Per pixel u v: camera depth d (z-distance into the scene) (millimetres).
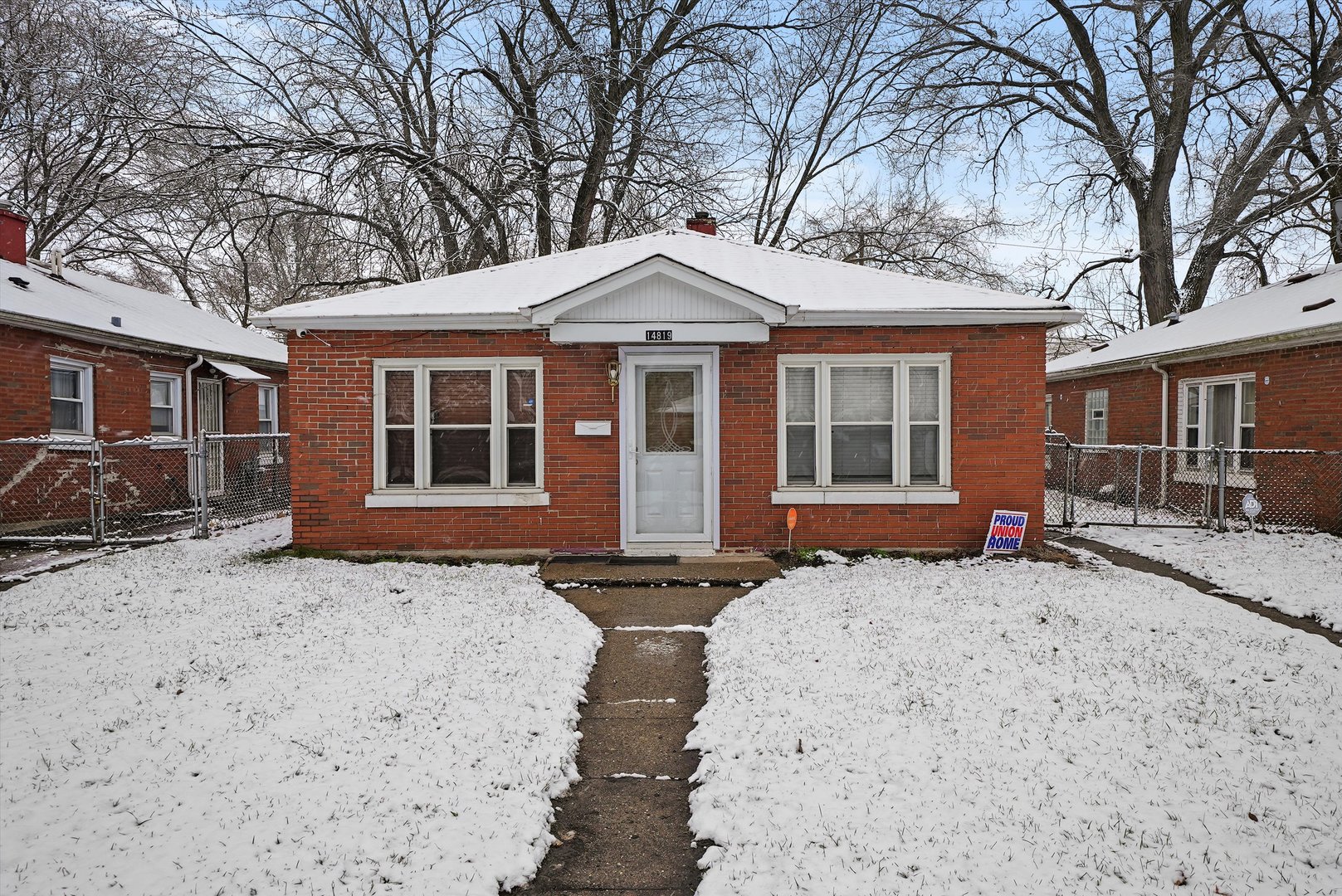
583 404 9367
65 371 12336
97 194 21016
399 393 9484
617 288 8789
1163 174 21797
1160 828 3428
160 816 3510
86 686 5031
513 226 21188
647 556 9188
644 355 9359
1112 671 5273
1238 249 23844
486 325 9250
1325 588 7707
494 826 3492
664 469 9477
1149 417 15227
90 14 18969
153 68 17766
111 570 8492
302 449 9398
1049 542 10484
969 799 3662
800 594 7387
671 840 3586
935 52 22750
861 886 3031
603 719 4938
